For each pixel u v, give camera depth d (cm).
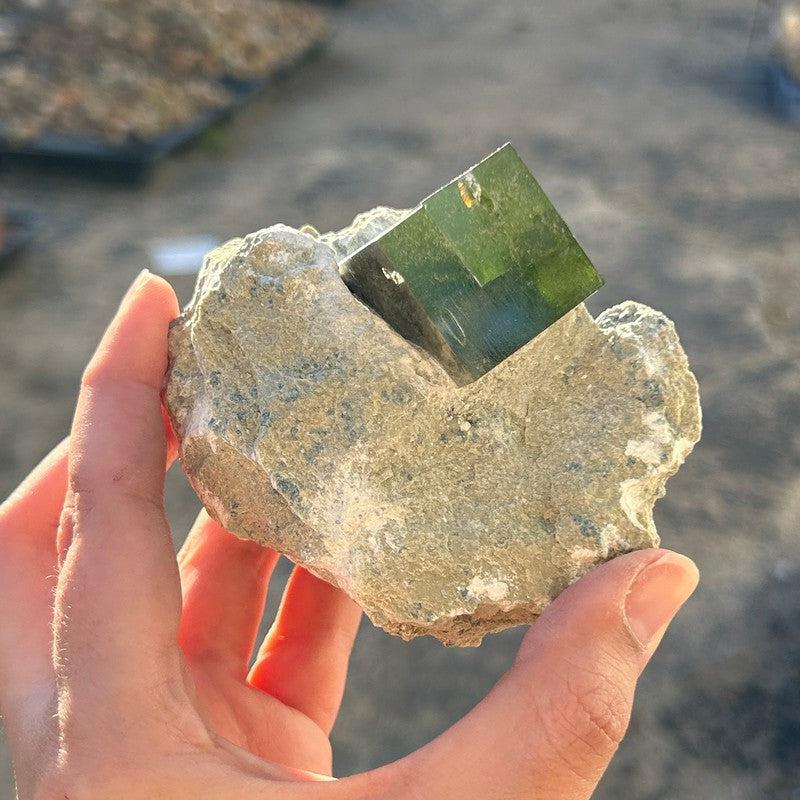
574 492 19
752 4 140
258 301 19
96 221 69
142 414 20
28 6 94
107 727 17
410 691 34
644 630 18
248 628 23
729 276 61
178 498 43
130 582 18
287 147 85
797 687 34
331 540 18
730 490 43
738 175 76
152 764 17
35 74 85
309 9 123
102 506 19
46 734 18
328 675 24
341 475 18
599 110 93
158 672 18
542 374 20
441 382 19
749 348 53
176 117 84
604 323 21
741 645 36
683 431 20
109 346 20
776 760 32
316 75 108
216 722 21
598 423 20
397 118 92
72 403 49
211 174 78
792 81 92
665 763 32
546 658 18
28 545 20
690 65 109
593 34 125
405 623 19
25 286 60
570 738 17
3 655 19
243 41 101
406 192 75
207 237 67
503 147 19
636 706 34
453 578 19
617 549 19
